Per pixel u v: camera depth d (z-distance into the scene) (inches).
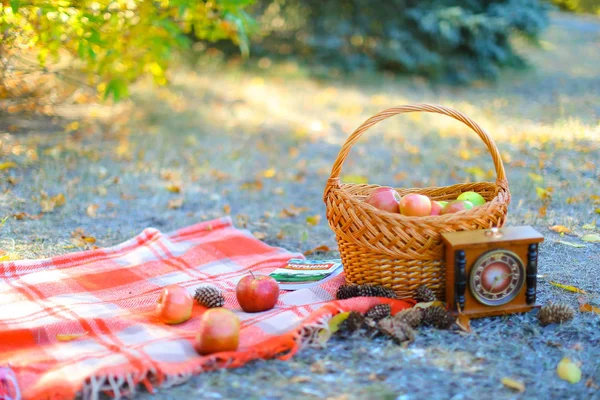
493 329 103.7
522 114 305.6
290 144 262.8
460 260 101.6
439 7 386.9
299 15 406.6
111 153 225.9
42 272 127.6
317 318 97.8
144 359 87.6
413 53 393.1
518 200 179.2
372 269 109.3
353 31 400.2
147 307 112.1
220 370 90.7
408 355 95.3
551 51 487.2
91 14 167.2
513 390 87.0
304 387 86.7
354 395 84.8
